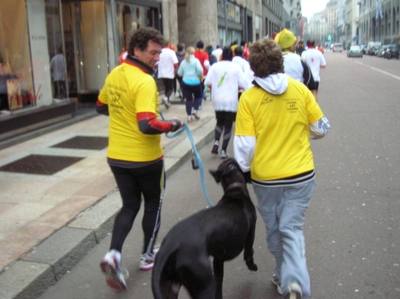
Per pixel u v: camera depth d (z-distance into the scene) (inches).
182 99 541.3
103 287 146.7
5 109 344.8
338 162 282.7
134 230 189.5
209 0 898.1
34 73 377.4
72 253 159.8
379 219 191.6
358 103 524.1
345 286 140.9
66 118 406.0
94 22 493.4
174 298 105.7
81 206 199.9
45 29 392.2
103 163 270.2
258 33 1736.0
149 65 136.4
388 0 3026.6
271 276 149.4
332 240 173.3
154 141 141.3
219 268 119.3
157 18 623.5
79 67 503.8
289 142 119.4
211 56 607.8
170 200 226.2
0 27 344.5
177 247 103.7
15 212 194.7
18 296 132.5
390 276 145.8
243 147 120.0
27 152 301.4
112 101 138.6
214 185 247.0
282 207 121.3
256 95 119.7
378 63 1512.1
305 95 120.9
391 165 270.5
